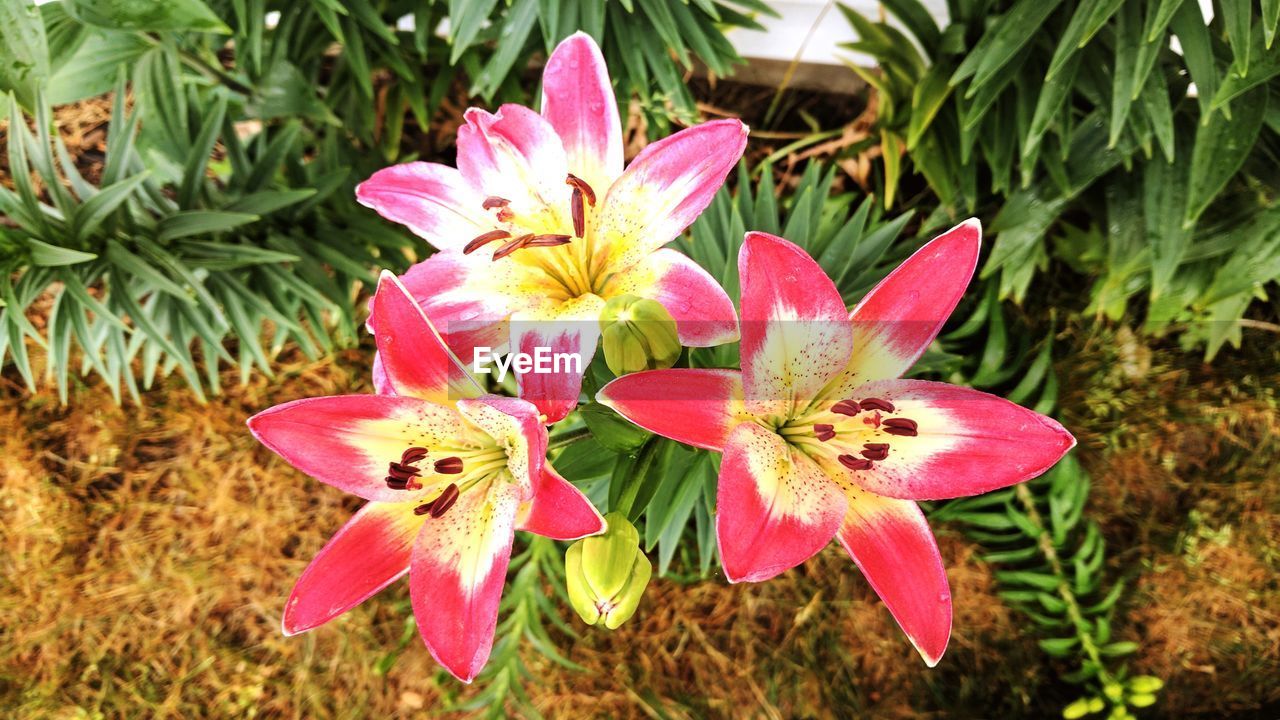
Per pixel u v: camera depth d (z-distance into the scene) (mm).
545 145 332
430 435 324
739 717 726
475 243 326
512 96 614
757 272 292
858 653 727
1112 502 712
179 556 745
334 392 740
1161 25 401
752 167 730
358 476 319
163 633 747
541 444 288
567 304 342
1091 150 530
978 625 722
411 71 620
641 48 544
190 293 536
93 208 468
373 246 667
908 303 309
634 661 729
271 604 744
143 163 533
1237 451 700
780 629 729
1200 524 701
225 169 704
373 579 314
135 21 382
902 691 727
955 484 305
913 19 550
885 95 629
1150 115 472
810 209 538
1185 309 638
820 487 311
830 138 713
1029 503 658
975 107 497
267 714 747
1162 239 528
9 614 742
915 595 300
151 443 745
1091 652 661
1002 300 702
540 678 726
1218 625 705
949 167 586
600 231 341
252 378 739
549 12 496
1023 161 521
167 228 510
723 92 731
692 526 717
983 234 658
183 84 554
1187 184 525
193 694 747
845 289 527
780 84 728
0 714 740
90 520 742
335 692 745
